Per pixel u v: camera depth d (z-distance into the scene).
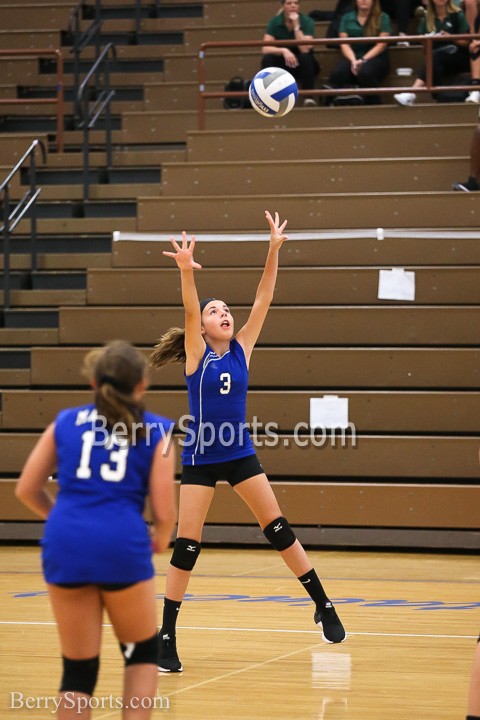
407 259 22.81
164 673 10.95
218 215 23.97
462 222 23.12
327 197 23.55
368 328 21.83
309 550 20.72
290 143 25.33
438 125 24.81
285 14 27.53
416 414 20.78
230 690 10.19
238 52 29.98
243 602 15.28
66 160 27.58
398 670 11.04
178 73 30.12
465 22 27.81
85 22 32.41
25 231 26.00
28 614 14.30
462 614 14.27
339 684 10.44
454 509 20.06
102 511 6.77
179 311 22.48
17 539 21.67
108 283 23.28
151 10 32.72
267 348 21.72
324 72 28.53
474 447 20.30
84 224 25.86
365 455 20.66
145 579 6.86
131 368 7.03
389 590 16.25
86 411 7.13
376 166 24.16
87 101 26.34
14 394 21.89
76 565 6.67
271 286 12.31
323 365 21.52
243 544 21.23
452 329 21.59
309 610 14.64
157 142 27.97
